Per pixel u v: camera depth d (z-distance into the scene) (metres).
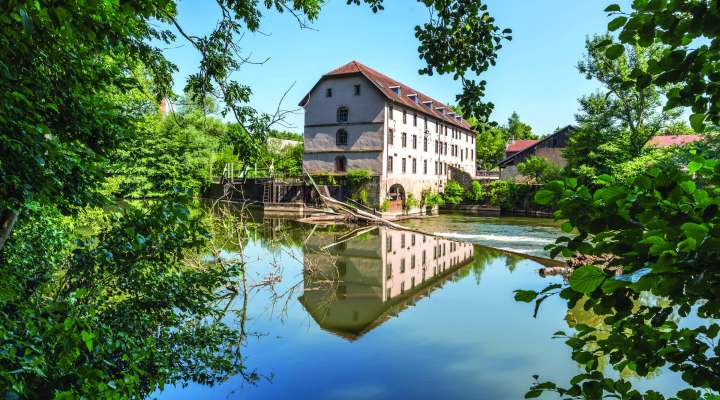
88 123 4.07
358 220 31.95
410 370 7.39
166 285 4.80
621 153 25.78
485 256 18.22
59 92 3.68
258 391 6.46
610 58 1.45
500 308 10.97
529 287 12.86
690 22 1.30
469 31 3.35
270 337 8.77
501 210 38.53
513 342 8.62
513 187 37.72
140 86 4.43
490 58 3.42
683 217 1.25
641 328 1.59
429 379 7.08
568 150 28.97
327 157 36.16
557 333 1.70
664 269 1.15
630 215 1.34
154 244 4.12
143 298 4.63
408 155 37.69
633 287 1.23
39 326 2.79
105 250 4.07
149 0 2.01
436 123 42.94
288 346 8.32
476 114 3.55
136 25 4.16
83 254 4.25
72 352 2.51
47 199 3.50
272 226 28.23
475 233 25.17
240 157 5.75
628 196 1.34
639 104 25.64
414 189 38.62
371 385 6.81
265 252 18.58
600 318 9.64
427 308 11.12
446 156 45.19
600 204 1.38
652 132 25.58
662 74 1.45
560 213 1.43
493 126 3.57
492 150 66.75
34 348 2.50
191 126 24.23
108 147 4.43
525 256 17.98
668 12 1.31
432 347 8.41
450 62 3.47
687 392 1.52
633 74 1.50
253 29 5.28
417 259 17.95
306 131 36.94
